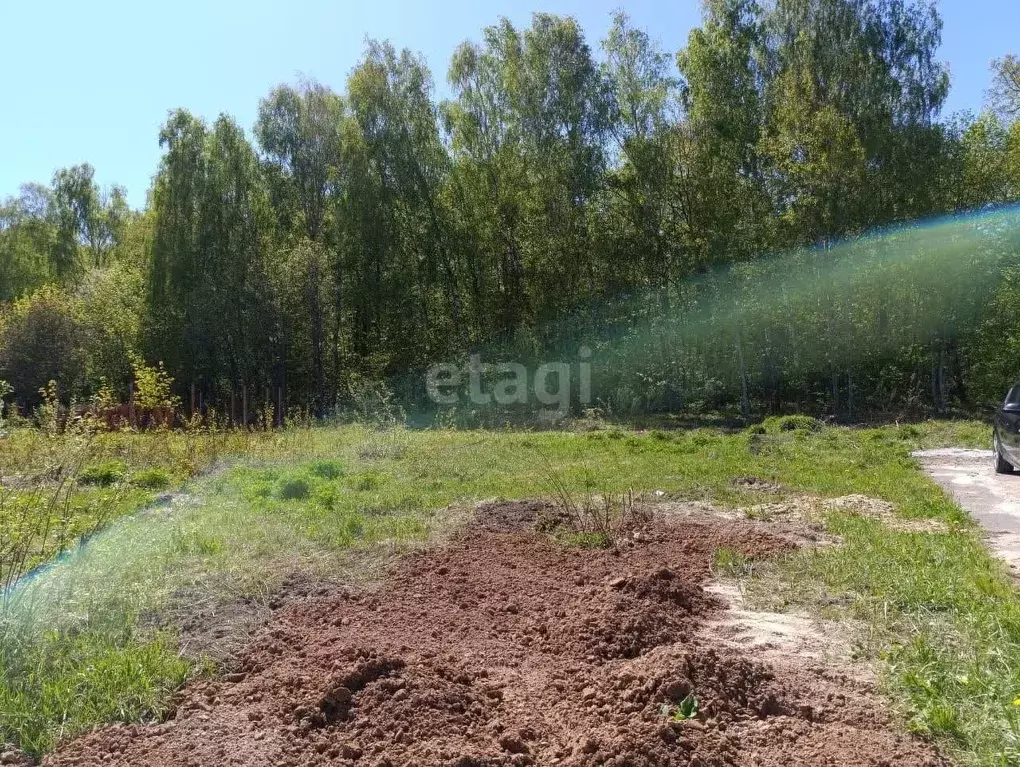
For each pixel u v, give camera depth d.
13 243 48.75
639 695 3.64
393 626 4.80
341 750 3.26
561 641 4.53
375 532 7.40
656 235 27.80
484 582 5.80
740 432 20.14
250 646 4.42
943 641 4.47
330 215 32.31
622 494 8.78
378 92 30.25
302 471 11.22
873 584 5.62
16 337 29.00
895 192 24.95
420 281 31.02
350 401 26.78
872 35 26.38
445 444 16.03
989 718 3.40
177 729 3.47
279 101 31.45
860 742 3.35
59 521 5.98
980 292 24.86
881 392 26.94
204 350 30.05
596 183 28.23
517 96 28.81
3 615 4.32
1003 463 11.74
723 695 3.67
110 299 31.47
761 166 26.34
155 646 4.23
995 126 26.81
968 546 6.61
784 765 3.15
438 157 31.34
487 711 3.68
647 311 28.42
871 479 10.68
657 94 27.38
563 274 28.28
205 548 6.64
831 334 25.77
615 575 5.86
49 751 3.32
